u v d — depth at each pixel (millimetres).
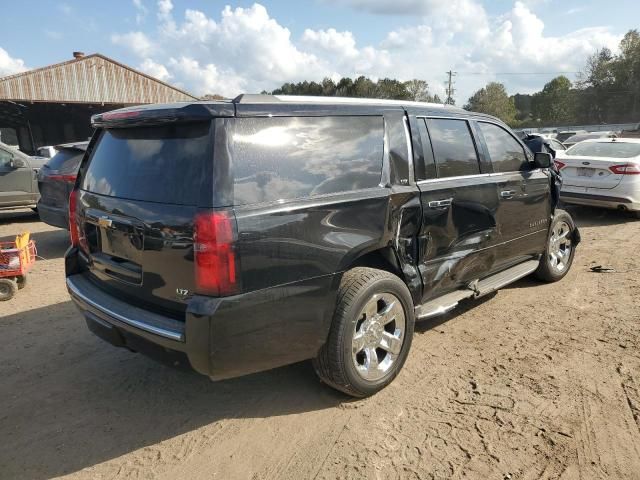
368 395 3336
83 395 3459
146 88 28906
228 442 2936
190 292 2633
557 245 5645
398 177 3508
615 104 81000
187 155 2705
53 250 7781
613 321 4543
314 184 2982
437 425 3041
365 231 3184
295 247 2805
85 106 28109
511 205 4605
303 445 2893
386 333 3375
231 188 2607
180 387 3557
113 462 2779
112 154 3242
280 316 2783
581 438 2895
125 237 2957
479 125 4465
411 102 3910
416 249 3650
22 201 9992
